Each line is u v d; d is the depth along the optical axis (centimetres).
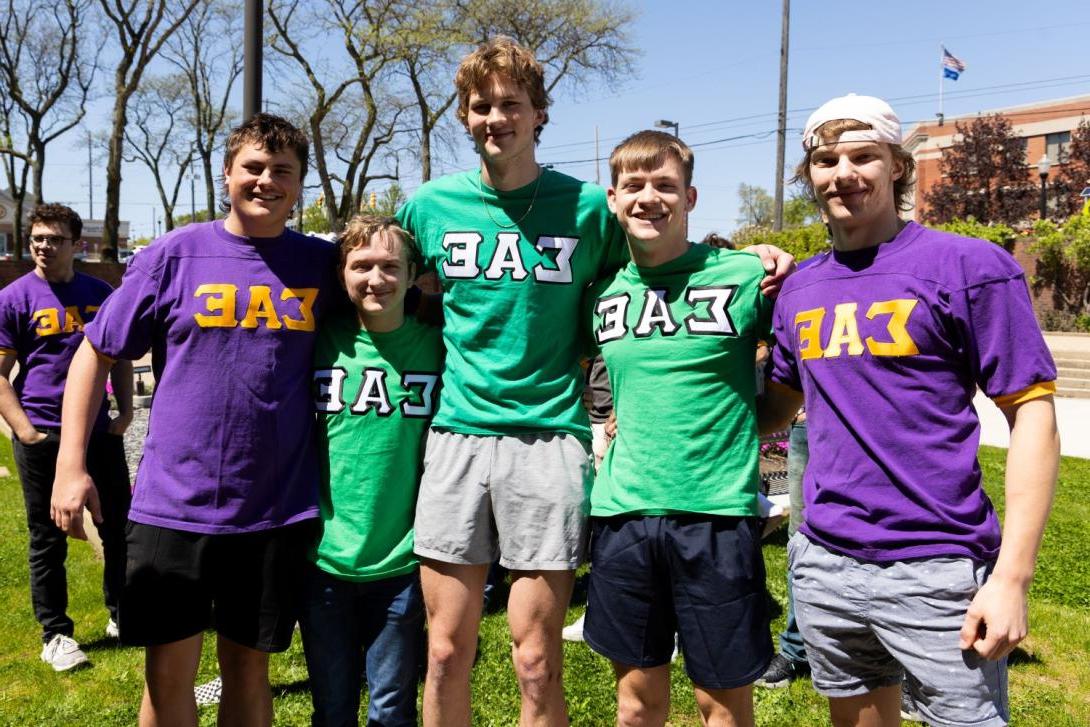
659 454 245
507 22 2622
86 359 261
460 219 271
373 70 2425
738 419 248
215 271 259
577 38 2753
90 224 7412
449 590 263
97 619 459
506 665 382
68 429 255
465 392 264
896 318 212
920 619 205
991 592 194
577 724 332
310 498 270
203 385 256
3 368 395
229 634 264
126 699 366
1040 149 4038
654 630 249
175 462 255
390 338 275
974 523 207
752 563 244
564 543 254
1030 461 198
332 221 2456
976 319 205
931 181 4291
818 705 350
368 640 273
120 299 259
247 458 256
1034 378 200
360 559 265
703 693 248
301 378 270
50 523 403
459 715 270
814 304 228
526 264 262
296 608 271
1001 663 209
